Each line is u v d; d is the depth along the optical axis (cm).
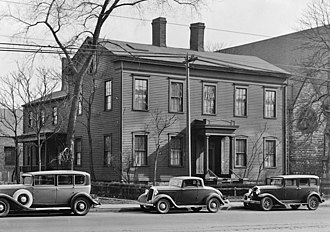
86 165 4528
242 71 4584
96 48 3659
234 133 4466
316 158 5369
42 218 2270
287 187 2955
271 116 4784
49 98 4875
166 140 4231
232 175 4453
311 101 5309
